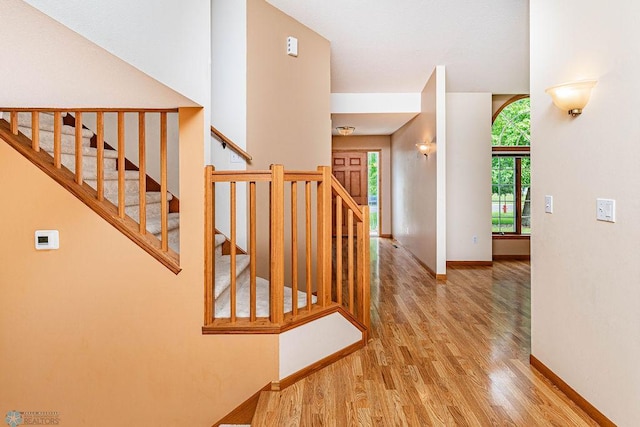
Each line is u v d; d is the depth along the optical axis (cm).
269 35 384
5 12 113
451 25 429
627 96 169
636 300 166
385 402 212
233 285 235
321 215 267
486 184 621
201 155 230
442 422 193
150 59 170
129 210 289
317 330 254
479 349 287
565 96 196
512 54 491
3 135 226
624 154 172
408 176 739
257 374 230
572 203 210
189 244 231
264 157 379
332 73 540
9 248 229
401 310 389
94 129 366
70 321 231
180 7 201
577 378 207
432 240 554
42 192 227
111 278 230
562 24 217
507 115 689
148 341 232
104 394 234
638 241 164
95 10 135
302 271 432
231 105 359
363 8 398
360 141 953
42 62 154
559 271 224
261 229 380
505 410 203
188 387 233
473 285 498
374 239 930
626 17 169
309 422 194
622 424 174
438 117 520
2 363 233
